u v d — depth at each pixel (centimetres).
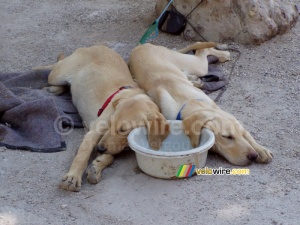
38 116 825
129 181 719
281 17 1136
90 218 652
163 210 661
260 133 821
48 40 1197
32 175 736
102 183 717
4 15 1343
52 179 727
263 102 912
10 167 752
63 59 962
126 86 833
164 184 709
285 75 999
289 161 752
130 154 780
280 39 1133
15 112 829
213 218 644
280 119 859
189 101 781
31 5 1403
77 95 880
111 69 879
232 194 686
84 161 725
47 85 957
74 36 1215
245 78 994
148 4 1357
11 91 912
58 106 876
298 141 799
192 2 1125
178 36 1172
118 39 1186
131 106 748
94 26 1262
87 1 1416
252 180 712
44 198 690
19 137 809
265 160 743
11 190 705
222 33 1117
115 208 668
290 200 672
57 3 1411
